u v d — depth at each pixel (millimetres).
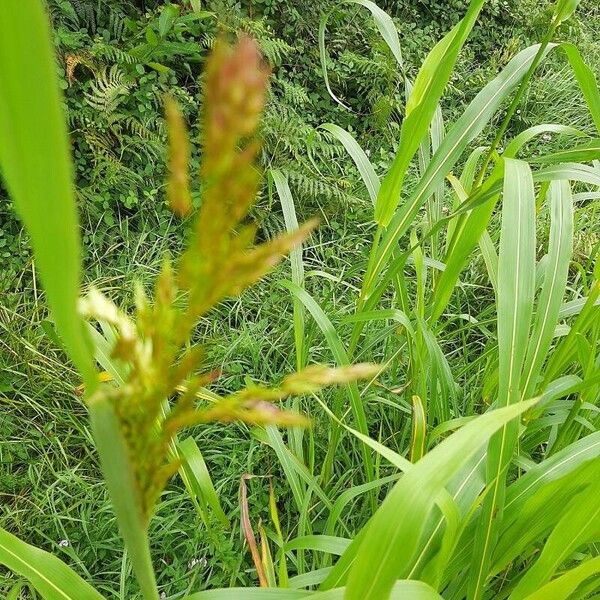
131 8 1954
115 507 252
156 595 288
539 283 980
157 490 250
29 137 168
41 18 155
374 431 1357
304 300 887
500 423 321
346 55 2203
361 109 2322
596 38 3045
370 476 968
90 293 200
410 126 734
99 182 1686
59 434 1296
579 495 490
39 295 1507
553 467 641
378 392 1320
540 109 2510
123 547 1128
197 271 165
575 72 739
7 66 158
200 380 208
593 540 560
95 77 1729
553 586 450
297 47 2150
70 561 1137
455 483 623
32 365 1334
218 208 152
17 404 1318
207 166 145
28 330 1395
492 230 1887
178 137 152
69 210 183
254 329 1531
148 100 1798
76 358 217
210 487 771
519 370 529
